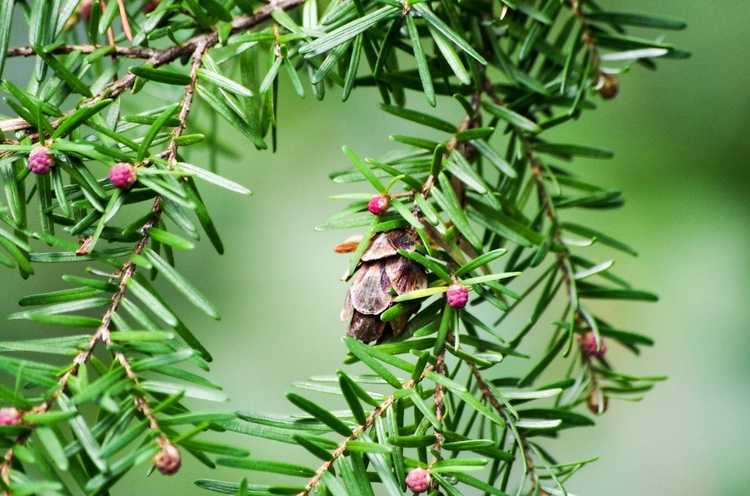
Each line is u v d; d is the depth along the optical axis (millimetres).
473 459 398
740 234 662
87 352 392
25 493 378
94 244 395
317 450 395
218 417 385
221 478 628
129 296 660
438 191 417
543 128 434
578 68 448
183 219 402
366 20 414
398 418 404
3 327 635
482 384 413
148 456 382
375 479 399
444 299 412
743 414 657
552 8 438
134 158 401
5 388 384
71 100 468
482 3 438
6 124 405
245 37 417
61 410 387
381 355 403
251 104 436
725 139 654
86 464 390
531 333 660
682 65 653
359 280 413
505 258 504
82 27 469
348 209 415
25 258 397
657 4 642
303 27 424
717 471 652
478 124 433
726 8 631
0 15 413
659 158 667
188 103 411
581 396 447
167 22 424
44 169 398
